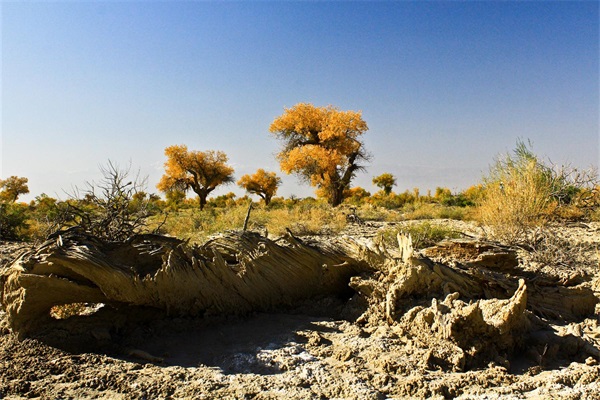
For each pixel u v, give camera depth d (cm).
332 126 4344
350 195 5669
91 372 388
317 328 479
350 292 568
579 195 1507
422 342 424
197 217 1962
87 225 605
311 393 351
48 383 370
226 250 545
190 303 493
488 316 435
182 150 5553
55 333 439
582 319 543
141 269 496
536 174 1305
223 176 5697
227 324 495
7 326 466
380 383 369
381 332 459
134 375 382
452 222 1841
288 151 4816
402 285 486
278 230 1532
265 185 6256
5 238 1398
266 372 393
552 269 833
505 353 416
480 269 569
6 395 352
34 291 428
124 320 473
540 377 379
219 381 372
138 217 649
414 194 4450
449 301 445
